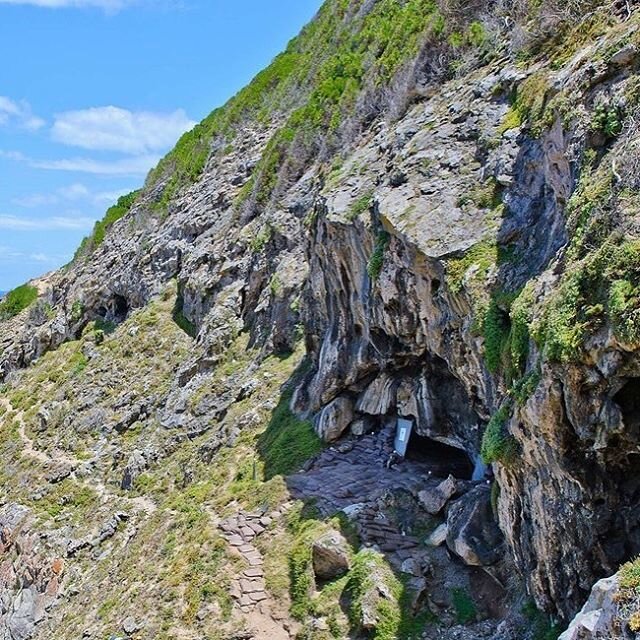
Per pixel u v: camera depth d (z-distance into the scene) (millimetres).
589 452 8531
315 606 12461
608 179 9000
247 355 24438
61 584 20375
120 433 26953
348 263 16281
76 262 48312
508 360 10203
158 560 16094
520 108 13570
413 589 11875
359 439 17109
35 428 31391
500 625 10477
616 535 8531
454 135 14961
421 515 13641
